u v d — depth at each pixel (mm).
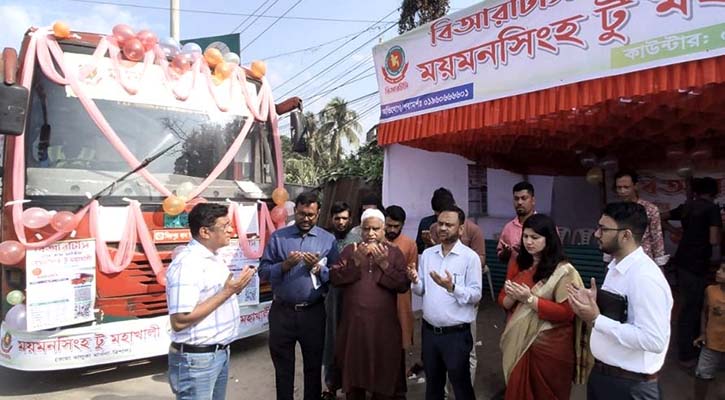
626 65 3521
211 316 2842
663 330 2219
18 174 4141
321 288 3732
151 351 4551
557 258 2996
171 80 5098
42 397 4398
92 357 4297
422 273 3541
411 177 6605
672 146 6379
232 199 5262
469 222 4418
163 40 5352
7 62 3734
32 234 4082
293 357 3766
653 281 2262
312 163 31875
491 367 4664
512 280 3254
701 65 3201
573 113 4551
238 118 5566
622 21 3531
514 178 7512
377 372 3469
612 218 2404
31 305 3994
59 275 4133
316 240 3834
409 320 4062
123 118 4750
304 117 6113
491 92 4418
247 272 2855
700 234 4398
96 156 4539
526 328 3002
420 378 4555
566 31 3857
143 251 4566
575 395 3957
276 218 5645
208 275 2830
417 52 5098
